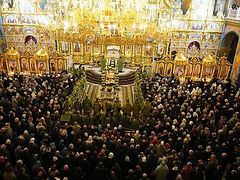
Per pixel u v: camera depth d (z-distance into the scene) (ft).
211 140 43.39
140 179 31.01
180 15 111.65
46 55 87.71
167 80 76.95
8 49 85.97
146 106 56.18
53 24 60.70
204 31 114.01
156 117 52.75
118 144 39.14
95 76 92.12
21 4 109.50
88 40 59.31
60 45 114.01
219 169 34.86
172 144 41.63
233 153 40.09
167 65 89.30
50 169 33.88
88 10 67.05
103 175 32.78
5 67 87.76
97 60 107.24
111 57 91.50
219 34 114.83
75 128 45.01
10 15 110.73
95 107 59.93
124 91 82.74
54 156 35.50
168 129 46.37
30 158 35.81
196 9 111.24
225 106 57.77
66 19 61.21
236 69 95.91
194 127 46.09
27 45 116.78
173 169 34.78
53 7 108.78
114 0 81.20
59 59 88.99
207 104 58.29
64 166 32.40
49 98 59.82
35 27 113.39
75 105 59.36
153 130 46.42
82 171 34.42
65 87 68.13
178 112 55.47
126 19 68.33
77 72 85.61
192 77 90.27
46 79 75.41
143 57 106.73
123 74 93.20
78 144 39.88
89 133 43.83
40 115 49.88
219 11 111.34
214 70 89.30
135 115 58.85
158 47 115.03
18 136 40.55
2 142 39.73
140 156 37.04
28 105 53.67
